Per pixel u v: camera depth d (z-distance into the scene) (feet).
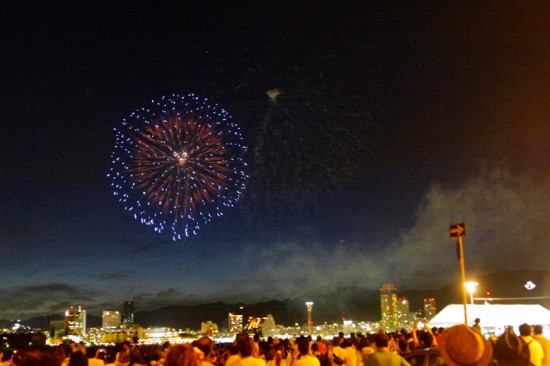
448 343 15.49
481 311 75.66
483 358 15.15
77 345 47.67
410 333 62.85
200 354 29.50
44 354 15.53
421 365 33.60
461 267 44.57
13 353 38.45
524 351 17.78
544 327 77.05
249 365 25.61
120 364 41.01
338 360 48.70
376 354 26.27
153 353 30.32
